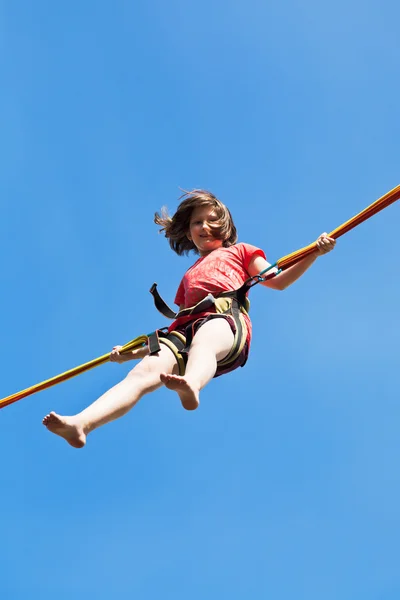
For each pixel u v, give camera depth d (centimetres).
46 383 874
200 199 963
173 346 812
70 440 705
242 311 857
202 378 738
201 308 840
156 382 775
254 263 912
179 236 988
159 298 884
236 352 815
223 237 956
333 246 855
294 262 866
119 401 739
